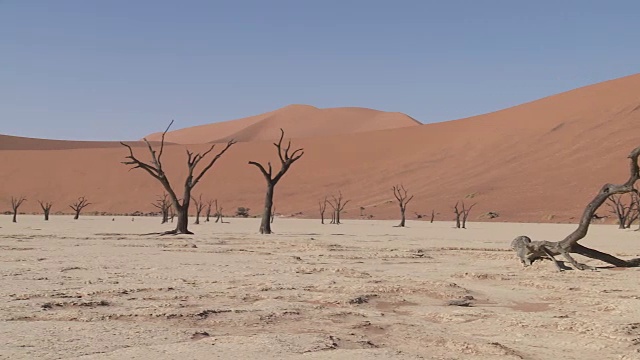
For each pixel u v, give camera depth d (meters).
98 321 10.25
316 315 11.08
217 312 11.14
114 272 17.41
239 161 154.12
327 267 19.08
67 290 13.55
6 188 148.25
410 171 137.62
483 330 10.09
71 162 156.62
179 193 145.12
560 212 97.94
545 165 119.62
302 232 49.34
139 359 7.71
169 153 160.75
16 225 57.25
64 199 144.88
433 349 8.71
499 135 139.12
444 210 110.94
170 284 14.90
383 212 116.19
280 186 142.50
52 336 8.97
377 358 7.99
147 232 44.38
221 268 18.89
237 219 108.12
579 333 9.83
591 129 127.00
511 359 8.18
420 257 24.36
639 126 121.50
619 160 110.81
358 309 11.85
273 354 8.04
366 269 19.62
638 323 10.41
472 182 121.81
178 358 7.78
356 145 153.38
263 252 25.77
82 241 31.39
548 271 19.44
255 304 12.18
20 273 16.72
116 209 140.00
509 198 109.19
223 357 7.85
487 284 16.34
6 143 184.50
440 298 13.55
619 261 20.56
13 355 7.84
